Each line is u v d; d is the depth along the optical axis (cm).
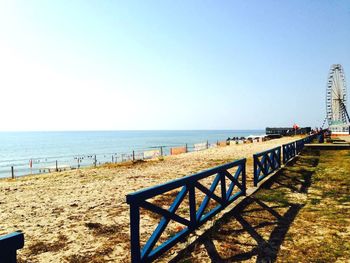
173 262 464
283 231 595
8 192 1308
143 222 708
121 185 1320
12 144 17638
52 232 673
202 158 2612
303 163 1684
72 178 1680
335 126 6625
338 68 6669
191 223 560
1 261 233
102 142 19300
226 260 470
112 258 511
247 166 1802
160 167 2061
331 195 891
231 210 725
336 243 528
